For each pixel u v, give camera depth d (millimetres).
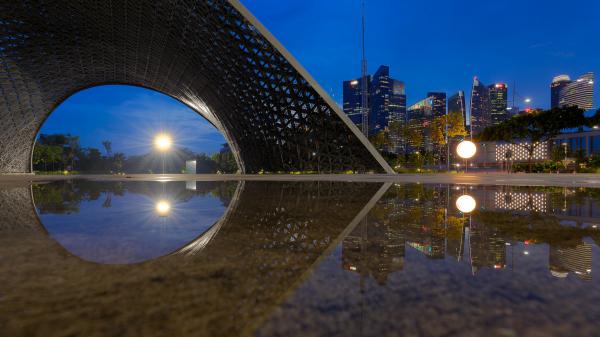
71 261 1663
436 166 59375
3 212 3939
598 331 880
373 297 1166
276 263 1637
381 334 873
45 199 5887
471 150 26547
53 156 77500
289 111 28344
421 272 1471
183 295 1196
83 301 1137
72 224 2939
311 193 7148
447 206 4367
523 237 2301
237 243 2131
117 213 3791
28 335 875
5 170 47594
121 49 33781
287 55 21891
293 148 32719
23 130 46031
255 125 34281
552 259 1682
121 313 1036
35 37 30516
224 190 8328
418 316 990
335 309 1061
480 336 853
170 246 2035
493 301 1112
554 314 996
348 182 12945
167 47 29156
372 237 2318
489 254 1797
